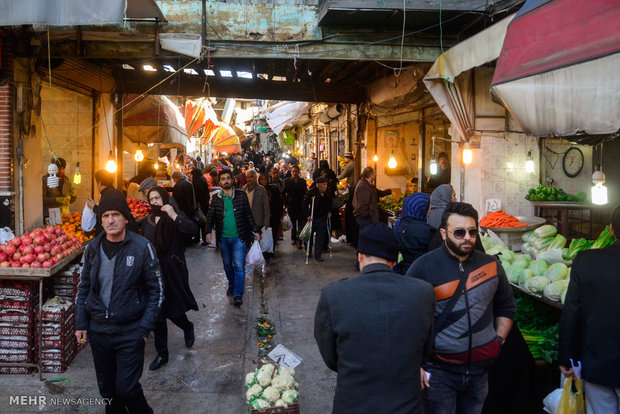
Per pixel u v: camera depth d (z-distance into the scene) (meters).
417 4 6.77
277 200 10.77
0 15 5.30
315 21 7.57
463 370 2.76
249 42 7.53
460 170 8.09
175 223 5.01
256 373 3.76
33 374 4.68
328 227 10.29
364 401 2.13
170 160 20.88
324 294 2.32
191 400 4.22
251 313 6.62
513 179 7.92
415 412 2.14
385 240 2.37
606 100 2.87
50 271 4.55
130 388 3.37
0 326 4.65
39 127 7.58
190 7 7.41
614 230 2.84
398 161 12.34
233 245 6.82
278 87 11.98
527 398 3.67
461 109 7.48
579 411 3.07
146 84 11.31
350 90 12.60
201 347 5.40
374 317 2.18
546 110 3.21
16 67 6.93
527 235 6.18
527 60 3.46
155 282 3.47
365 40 7.62
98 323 3.36
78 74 8.98
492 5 6.79
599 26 3.02
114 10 5.30
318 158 22.36
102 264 3.37
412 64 9.12
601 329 2.76
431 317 2.27
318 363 5.06
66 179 8.98
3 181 6.79
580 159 8.15
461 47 6.13
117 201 3.36
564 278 4.41
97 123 10.52
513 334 3.69
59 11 5.31
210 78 11.58
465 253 2.75
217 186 14.36
